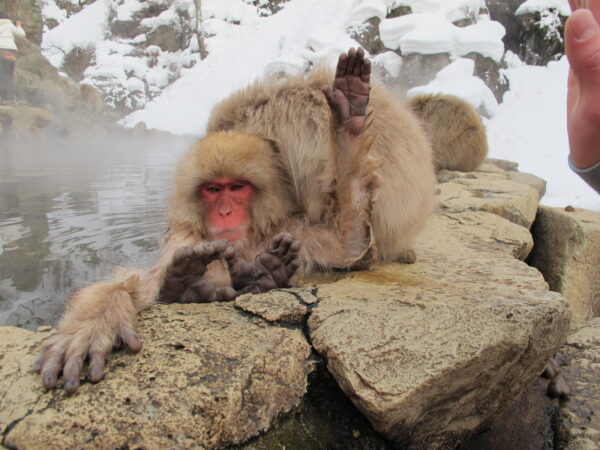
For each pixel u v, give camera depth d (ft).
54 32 29.48
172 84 25.21
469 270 2.77
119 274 2.39
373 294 2.22
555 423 2.26
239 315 2.09
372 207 2.49
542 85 14.87
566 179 10.19
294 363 1.82
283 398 1.77
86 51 28.32
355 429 1.91
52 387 1.63
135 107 24.90
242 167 2.53
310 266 2.66
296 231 2.68
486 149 8.11
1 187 7.04
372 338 1.87
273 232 2.68
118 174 8.50
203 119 21.88
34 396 1.61
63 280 3.46
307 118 2.65
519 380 2.09
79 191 6.80
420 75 14.76
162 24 27.61
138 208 5.72
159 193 6.64
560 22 16.06
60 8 32.19
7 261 3.84
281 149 2.67
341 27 17.34
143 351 1.81
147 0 28.68
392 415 1.67
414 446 1.93
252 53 24.66
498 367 1.91
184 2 27.66
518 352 1.91
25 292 3.27
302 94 2.69
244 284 2.44
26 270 3.63
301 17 26.48
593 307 4.73
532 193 5.11
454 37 14.79
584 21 0.81
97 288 2.05
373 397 1.68
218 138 2.61
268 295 2.22
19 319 2.90
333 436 1.88
